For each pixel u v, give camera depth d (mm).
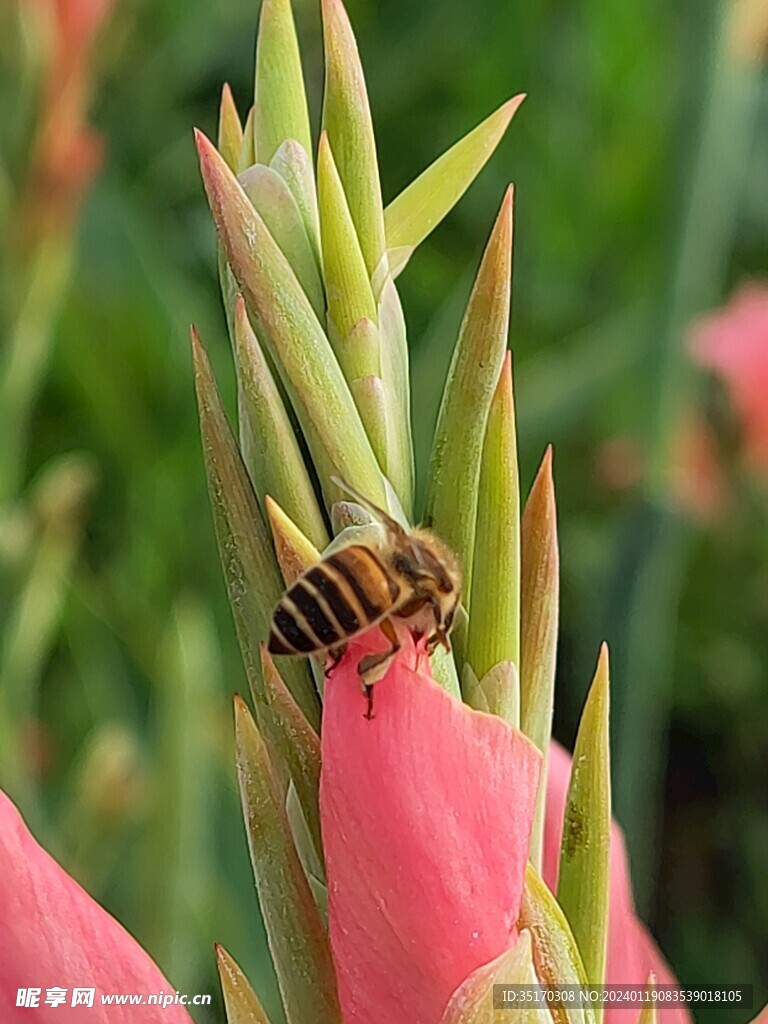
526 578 97
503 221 88
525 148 405
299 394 88
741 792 377
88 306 338
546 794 113
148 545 322
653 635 242
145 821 236
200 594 318
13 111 227
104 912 90
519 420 333
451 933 77
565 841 96
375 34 430
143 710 302
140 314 344
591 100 386
